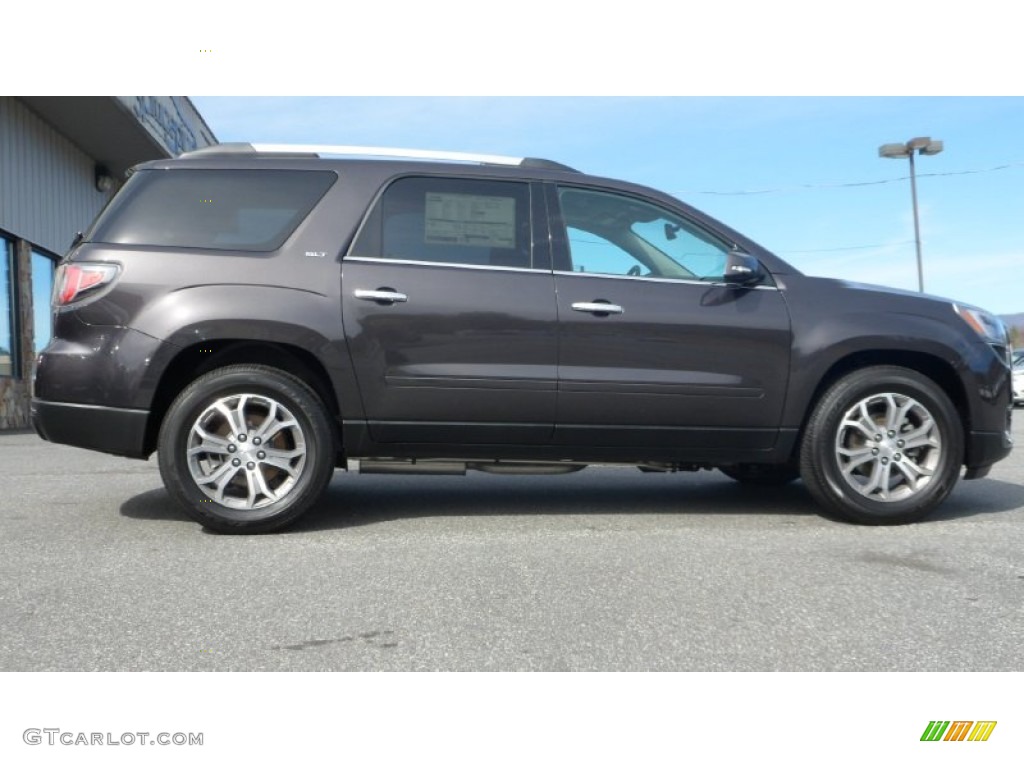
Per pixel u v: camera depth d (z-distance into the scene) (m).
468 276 4.52
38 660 2.82
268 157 4.62
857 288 4.88
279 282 4.36
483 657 2.86
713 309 4.67
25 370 13.45
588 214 4.75
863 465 4.77
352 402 4.42
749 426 4.69
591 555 4.03
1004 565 3.91
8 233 12.91
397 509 5.06
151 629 3.07
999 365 4.90
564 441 4.61
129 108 13.80
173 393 4.50
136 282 4.31
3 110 12.77
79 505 5.14
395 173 4.62
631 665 2.81
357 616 3.20
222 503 4.33
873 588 3.57
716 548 4.18
